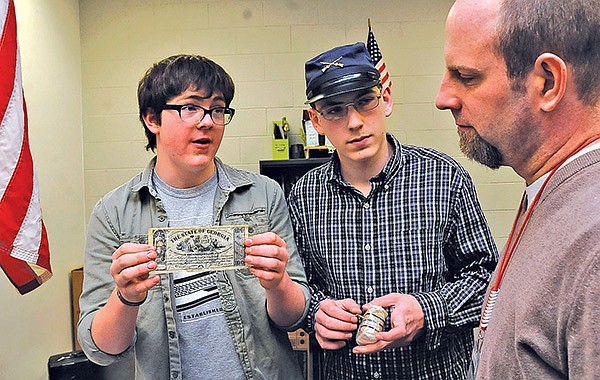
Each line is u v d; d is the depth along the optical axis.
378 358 1.57
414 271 1.58
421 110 3.61
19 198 2.13
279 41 3.65
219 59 3.65
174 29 3.66
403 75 3.62
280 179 3.36
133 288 1.25
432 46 3.62
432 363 1.56
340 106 1.53
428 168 1.62
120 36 3.66
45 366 3.01
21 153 2.16
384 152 1.63
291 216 1.71
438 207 1.58
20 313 2.76
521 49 0.74
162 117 1.41
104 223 1.47
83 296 1.46
